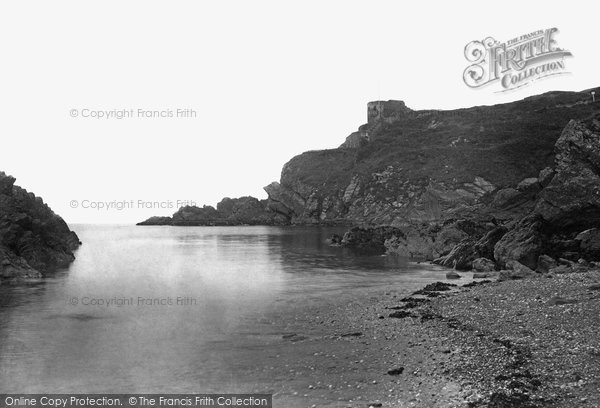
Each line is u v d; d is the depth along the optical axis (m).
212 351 20.86
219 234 152.50
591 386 14.96
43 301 33.84
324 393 15.74
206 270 54.16
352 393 15.65
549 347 19.09
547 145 146.12
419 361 18.73
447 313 27.59
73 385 16.89
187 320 27.55
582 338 19.84
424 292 36.44
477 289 34.94
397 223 141.88
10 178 56.00
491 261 50.84
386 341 22.16
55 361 19.62
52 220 65.81
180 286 41.56
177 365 18.98
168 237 137.38
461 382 16.06
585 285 31.28
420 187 155.25
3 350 21.14
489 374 16.61
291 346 21.61
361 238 91.88
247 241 113.62
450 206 137.62
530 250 45.91
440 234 70.75
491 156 150.25
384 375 17.30
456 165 153.12
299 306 31.83
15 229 52.91
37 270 50.31
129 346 21.67
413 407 14.26
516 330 22.22
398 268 55.47
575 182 48.78
